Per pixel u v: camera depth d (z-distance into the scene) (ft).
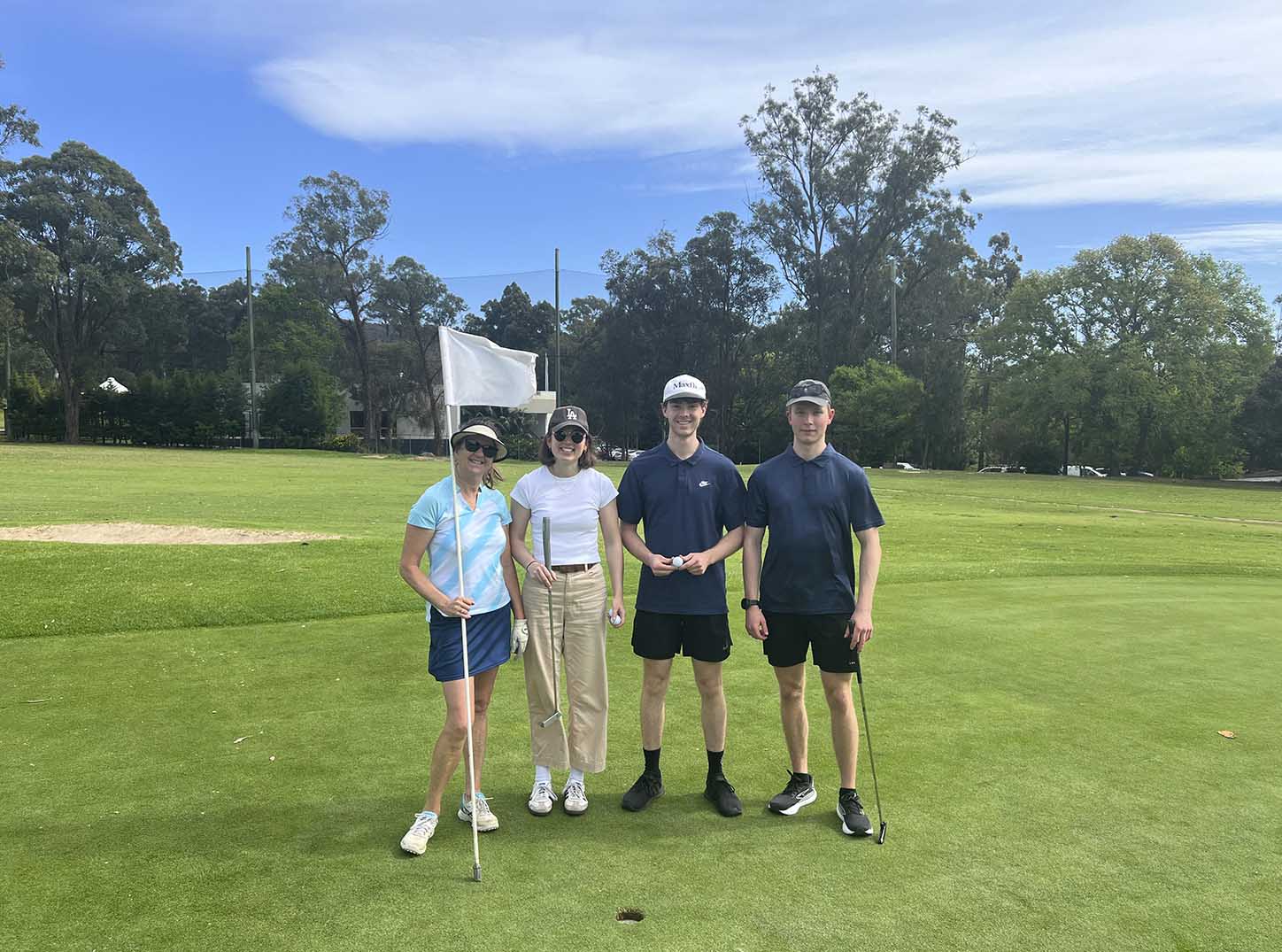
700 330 202.18
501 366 12.27
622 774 13.85
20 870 10.35
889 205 183.42
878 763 14.11
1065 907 9.66
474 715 12.03
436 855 10.87
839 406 177.27
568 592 12.51
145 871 10.34
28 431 189.06
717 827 11.84
